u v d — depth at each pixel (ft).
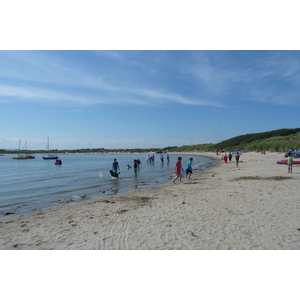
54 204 41.29
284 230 20.85
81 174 97.25
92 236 22.27
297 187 41.11
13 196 51.34
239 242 18.93
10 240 22.30
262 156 172.45
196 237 20.42
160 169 111.86
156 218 26.81
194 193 41.11
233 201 32.86
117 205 35.53
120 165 153.79
